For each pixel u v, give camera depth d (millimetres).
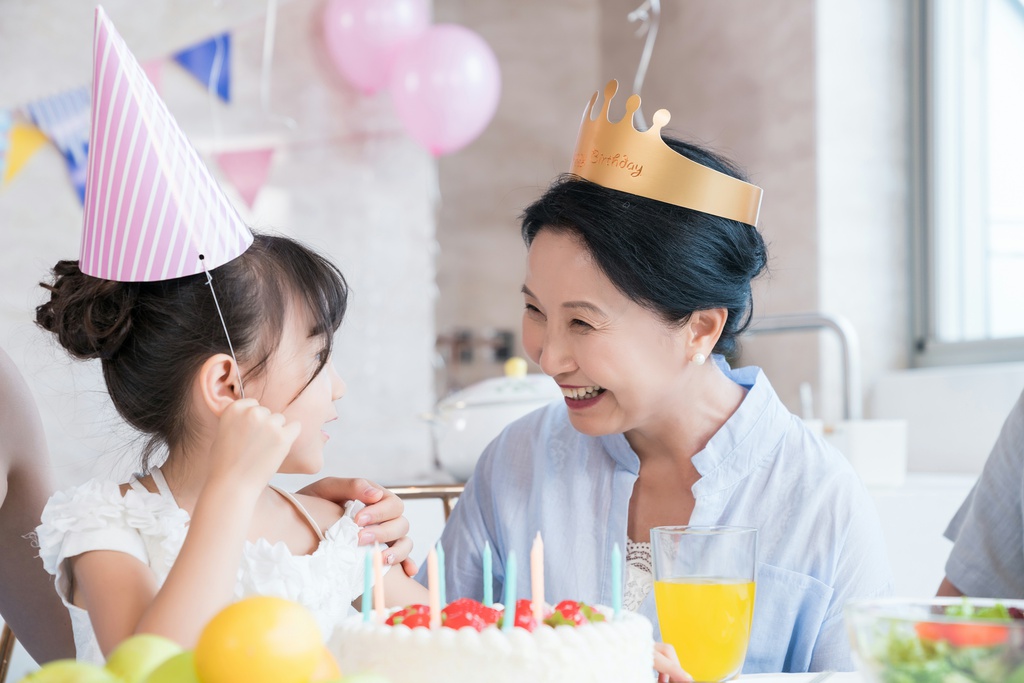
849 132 3098
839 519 1067
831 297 3053
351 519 1053
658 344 1025
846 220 3074
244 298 958
